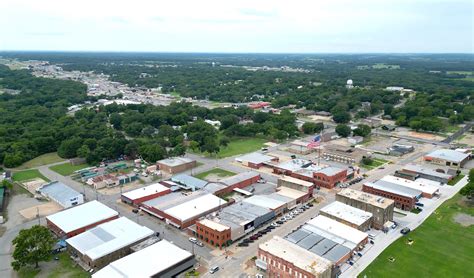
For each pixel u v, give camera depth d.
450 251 106.31
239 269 97.38
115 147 198.50
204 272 95.81
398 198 137.12
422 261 101.00
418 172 169.38
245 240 112.88
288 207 134.62
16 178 168.50
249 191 152.75
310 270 86.62
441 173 168.50
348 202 129.75
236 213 123.94
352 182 163.62
